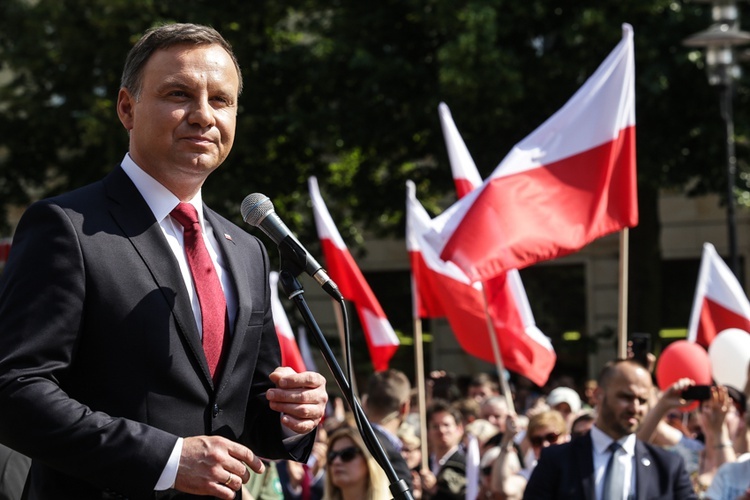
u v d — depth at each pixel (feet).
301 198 62.44
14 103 62.34
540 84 51.75
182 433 8.63
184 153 9.05
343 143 55.42
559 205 23.97
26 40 61.05
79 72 60.70
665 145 53.42
